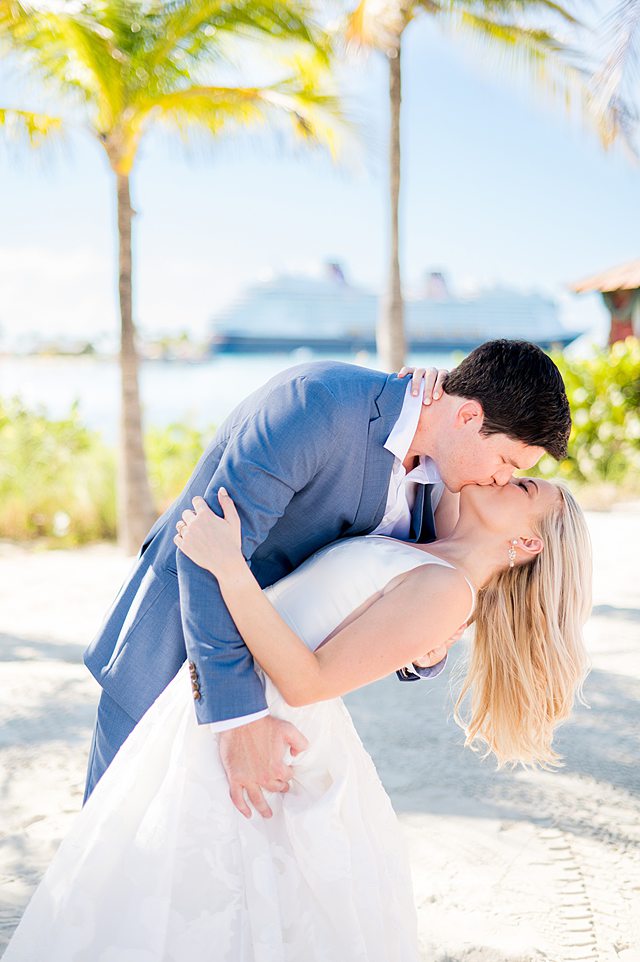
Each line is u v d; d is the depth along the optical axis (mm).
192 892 1677
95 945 1677
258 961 1646
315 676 1693
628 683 4301
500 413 1781
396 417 1866
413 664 1965
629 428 11133
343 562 1808
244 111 9016
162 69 8461
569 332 99625
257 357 97750
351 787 1796
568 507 1851
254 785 1695
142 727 1823
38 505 10297
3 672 4645
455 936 2398
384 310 11469
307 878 1699
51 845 2867
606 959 2295
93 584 7051
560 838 2898
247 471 1760
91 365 62250
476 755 3549
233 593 1676
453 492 1913
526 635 1850
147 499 9359
